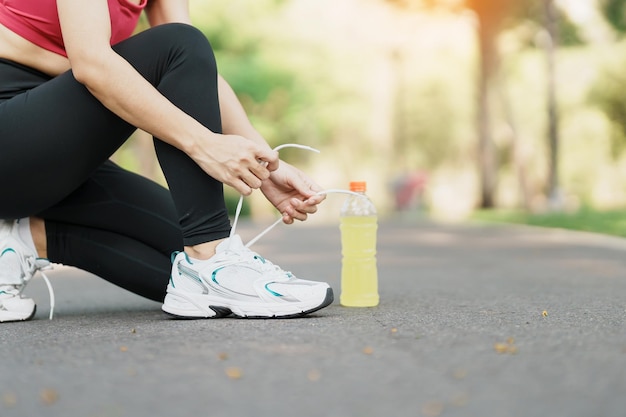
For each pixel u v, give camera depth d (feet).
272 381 4.49
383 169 87.61
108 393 4.26
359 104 84.02
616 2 63.52
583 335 6.00
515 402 3.96
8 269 7.56
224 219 7.23
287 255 20.99
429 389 4.26
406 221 47.11
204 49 7.15
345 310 7.93
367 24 74.84
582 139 81.35
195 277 7.22
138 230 7.93
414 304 8.63
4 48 7.23
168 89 7.02
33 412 3.91
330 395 4.15
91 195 7.74
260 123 67.46
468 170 110.11
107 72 6.64
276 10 61.67
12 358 5.34
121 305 9.49
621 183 84.94
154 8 8.31
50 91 6.97
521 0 57.00
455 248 23.38
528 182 62.54
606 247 22.16
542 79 80.43
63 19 6.72
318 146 97.25
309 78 71.56
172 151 6.98
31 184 7.07
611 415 3.72
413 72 99.04
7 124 6.88
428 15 62.64
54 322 7.41
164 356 5.26
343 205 8.73
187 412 3.85
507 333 6.12
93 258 7.93
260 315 7.09
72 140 6.95
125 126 7.15
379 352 5.31
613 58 71.26
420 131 105.50
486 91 57.41
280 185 7.70
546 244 23.98
